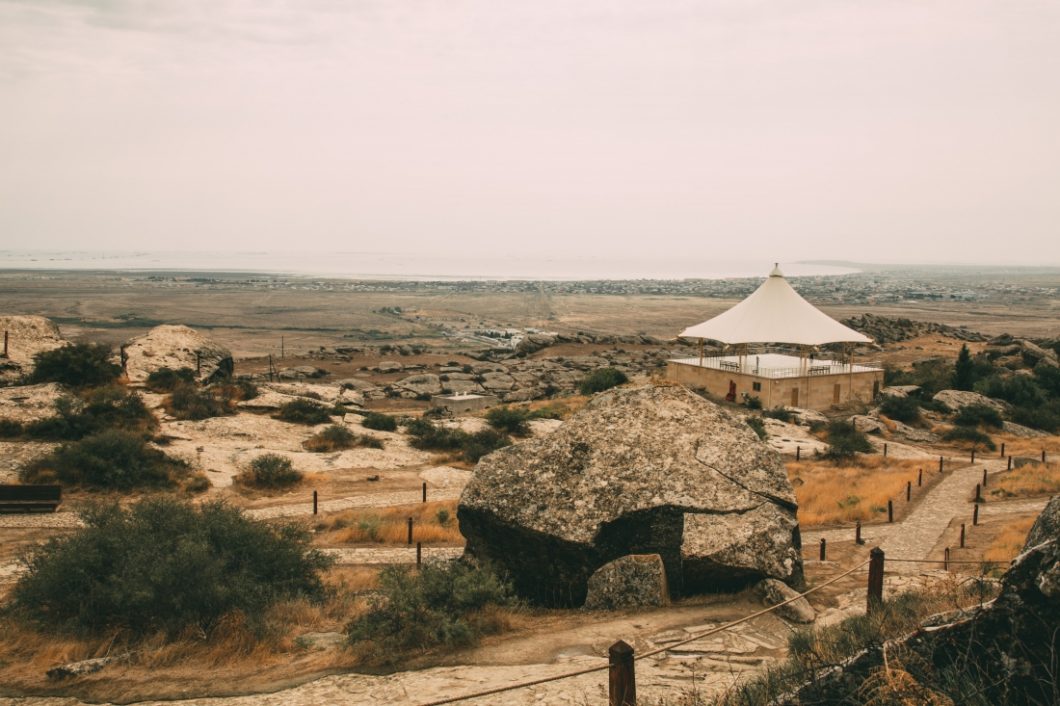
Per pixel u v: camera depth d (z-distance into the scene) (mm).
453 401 57531
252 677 9797
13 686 9625
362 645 10477
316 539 21281
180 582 12078
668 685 8844
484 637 10938
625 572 12523
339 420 38938
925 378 64812
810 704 5598
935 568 17078
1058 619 4871
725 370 59750
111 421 31234
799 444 40594
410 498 27125
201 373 41000
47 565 12625
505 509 13547
